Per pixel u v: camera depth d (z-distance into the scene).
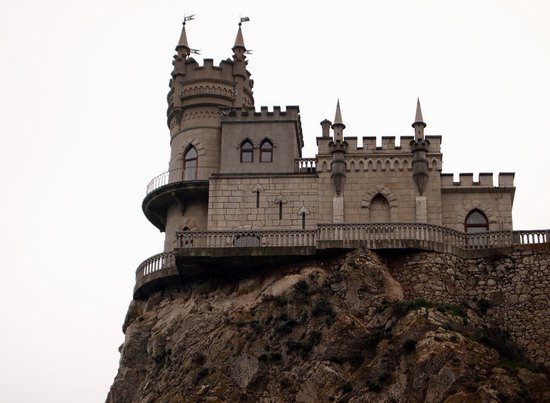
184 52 73.50
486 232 62.53
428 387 53.88
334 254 62.31
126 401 64.19
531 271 60.78
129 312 68.88
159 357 63.00
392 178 66.50
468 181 66.69
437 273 60.78
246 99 73.25
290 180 66.94
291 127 69.06
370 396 54.94
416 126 67.25
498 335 59.22
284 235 63.56
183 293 66.06
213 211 66.56
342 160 66.81
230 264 63.44
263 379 58.09
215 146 70.25
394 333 57.44
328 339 58.06
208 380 58.75
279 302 60.94
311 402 56.28
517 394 53.62
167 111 73.44
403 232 62.41
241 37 74.19
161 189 69.12
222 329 61.00
